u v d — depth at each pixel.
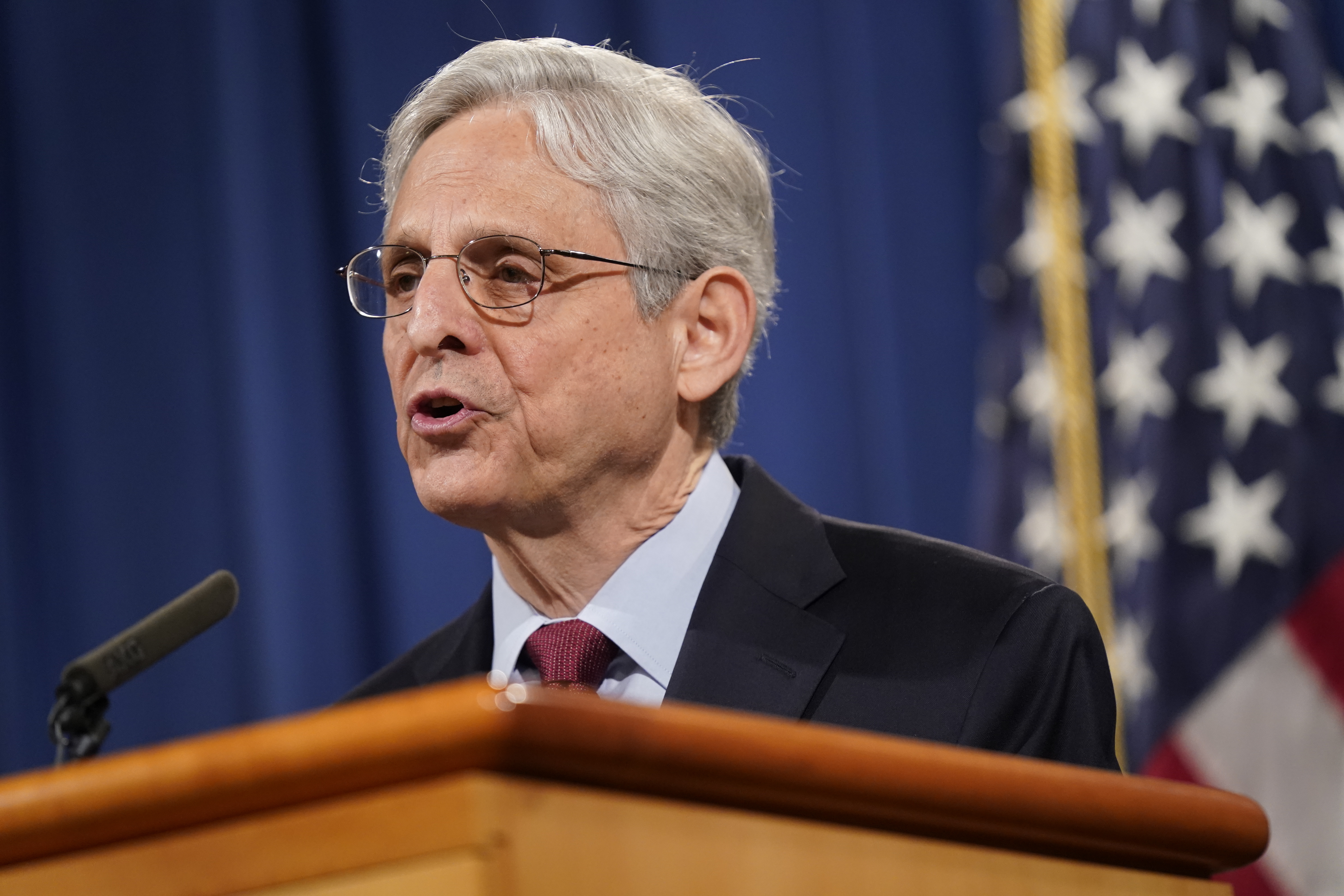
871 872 2.82
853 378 12.86
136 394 13.39
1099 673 5.33
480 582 12.84
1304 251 11.11
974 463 12.77
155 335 13.41
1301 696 10.35
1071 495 11.24
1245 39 11.57
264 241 13.04
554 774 2.45
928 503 12.77
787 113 13.08
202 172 13.47
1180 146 11.41
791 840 2.71
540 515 5.55
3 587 13.05
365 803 2.46
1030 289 11.76
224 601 4.54
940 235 13.03
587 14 13.05
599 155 5.65
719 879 2.59
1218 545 10.69
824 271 12.95
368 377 13.10
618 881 2.46
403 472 13.00
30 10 13.97
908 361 12.91
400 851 2.41
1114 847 3.31
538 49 5.93
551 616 5.89
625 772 2.49
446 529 12.93
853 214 13.02
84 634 13.19
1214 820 3.47
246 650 12.83
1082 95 11.79
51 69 13.88
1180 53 11.59
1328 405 10.80
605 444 5.49
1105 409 11.32
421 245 5.55
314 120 13.41
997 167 12.02
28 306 13.63
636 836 2.50
